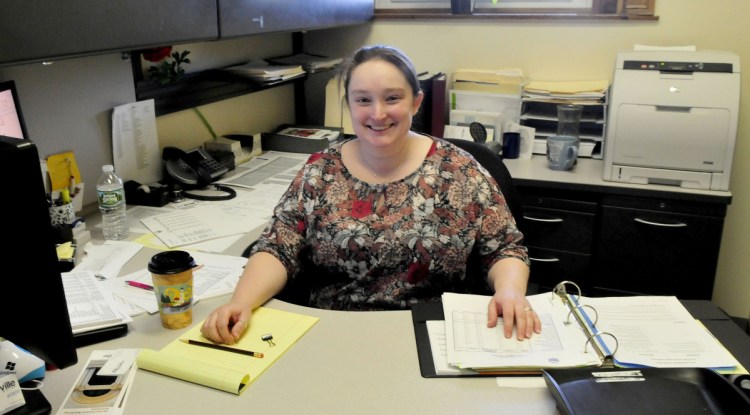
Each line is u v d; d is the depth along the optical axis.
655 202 2.25
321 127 2.84
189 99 2.24
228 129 2.58
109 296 1.31
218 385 1.03
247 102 2.70
